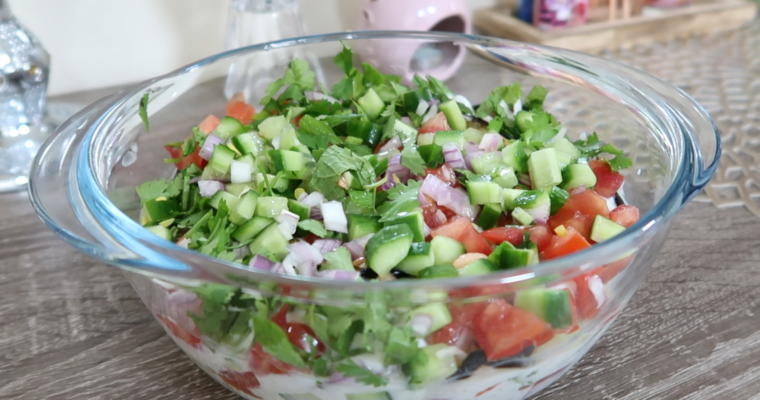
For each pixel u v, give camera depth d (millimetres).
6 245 423
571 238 297
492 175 342
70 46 584
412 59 466
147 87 399
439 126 384
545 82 439
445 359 262
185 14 610
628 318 355
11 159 490
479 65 463
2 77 486
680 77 586
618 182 370
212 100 444
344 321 251
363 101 399
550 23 652
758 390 314
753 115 514
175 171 398
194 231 319
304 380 274
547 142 376
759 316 352
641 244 272
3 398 322
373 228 310
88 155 329
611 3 668
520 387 292
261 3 557
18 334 358
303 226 313
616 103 404
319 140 368
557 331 270
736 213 423
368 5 580
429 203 326
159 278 272
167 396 323
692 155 304
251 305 259
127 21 593
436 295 243
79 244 271
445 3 576
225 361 287
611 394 316
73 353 346
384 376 265
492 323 256
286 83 419
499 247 293
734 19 709
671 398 313
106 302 379
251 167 354
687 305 361
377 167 344
